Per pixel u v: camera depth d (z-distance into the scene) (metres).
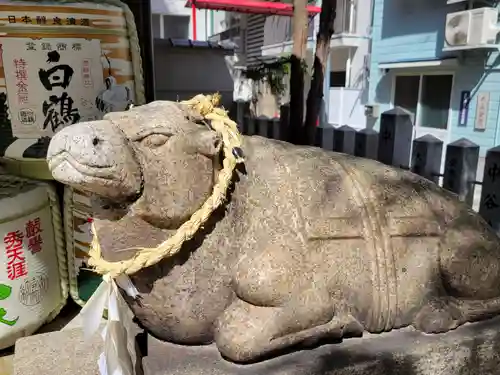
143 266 1.06
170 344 1.23
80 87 1.97
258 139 1.36
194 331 1.17
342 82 6.92
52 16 1.87
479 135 4.61
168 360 1.16
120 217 1.04
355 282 1.21
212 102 1.19
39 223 1.97
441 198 1.39
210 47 7.11
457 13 4.40
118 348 1.07
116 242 1.06
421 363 1.24
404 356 1.21
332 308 1.17
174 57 6.97
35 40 1.87
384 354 1.20
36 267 1.97
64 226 2.12
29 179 2.05
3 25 1.83
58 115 1.97
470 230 1.33
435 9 4.95
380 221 1.27
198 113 1.14
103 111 2.04
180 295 1.12
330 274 1.18
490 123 4.49
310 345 1.19
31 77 1.91
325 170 1.30
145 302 1.13
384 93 5.79
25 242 1.91
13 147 1.97
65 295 2.16
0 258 1.83
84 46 1.95
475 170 2.38
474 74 4.57
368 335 1.29
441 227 1.33
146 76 3.22
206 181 1.07
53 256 2.08
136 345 1.23
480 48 4.29
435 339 1.28
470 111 4.67
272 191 1.20
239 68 7.86
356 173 1.34
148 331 1.25
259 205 1.18
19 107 1.93
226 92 7.41
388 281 1.24
